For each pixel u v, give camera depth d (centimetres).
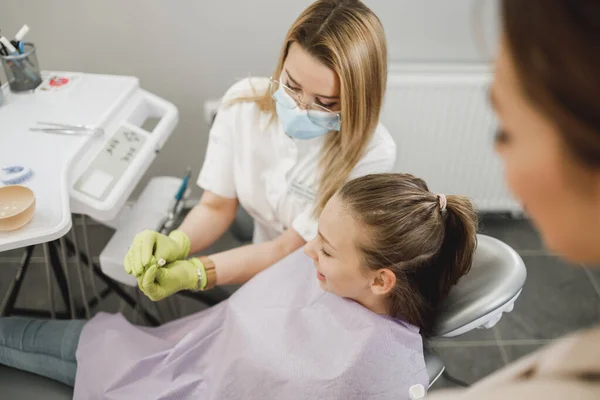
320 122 116
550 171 31
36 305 199
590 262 34
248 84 136
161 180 165
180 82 207
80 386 115
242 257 130
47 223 112
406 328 102
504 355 196
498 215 220
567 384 33
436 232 95
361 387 99
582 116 27
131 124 146
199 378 113
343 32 103
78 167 130
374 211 93
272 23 194
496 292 101
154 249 121
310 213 130
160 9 189
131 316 194
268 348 106
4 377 122
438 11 193
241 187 139
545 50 27
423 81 196
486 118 207
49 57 199
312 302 111
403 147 215
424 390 96
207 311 126
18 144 131
